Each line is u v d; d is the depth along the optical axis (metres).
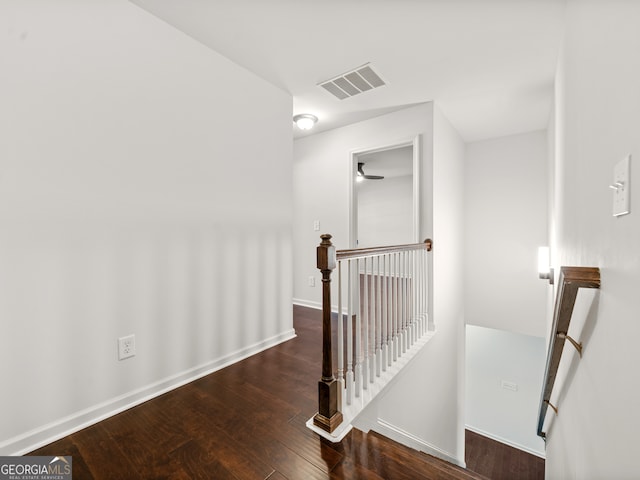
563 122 1.98
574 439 1.28
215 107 2.18
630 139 0.73
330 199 3.85
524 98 3.02
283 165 2.76
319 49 2.18
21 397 1.36
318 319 3.44
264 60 2.31
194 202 2.05
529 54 2.25
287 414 1.65
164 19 1.86
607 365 0.87
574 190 1.54
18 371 1.35
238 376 2.08
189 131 2.02
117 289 1.67
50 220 1.44
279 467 1.28
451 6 1.76
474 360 6.00
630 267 0.72
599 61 1.04
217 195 2.20
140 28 1.77
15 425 1.34
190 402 1.76
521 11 1.79
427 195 3.12
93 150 1.58
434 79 2.62
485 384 5.87
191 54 2.03
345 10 1.79
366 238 7.47
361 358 1.86
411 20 1.88
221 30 1.97
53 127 1.44
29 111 1.37
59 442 1.42
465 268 4.59
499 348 5.75
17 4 1.34
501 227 4.33
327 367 1.53
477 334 5.98
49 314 1.44
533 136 4.10
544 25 1.92
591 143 1.15
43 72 1.41
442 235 3.40
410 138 3.20
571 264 1.63
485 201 4.45
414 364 2.90
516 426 5.53
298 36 2.04
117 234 1.67
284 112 2.77
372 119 3.47
